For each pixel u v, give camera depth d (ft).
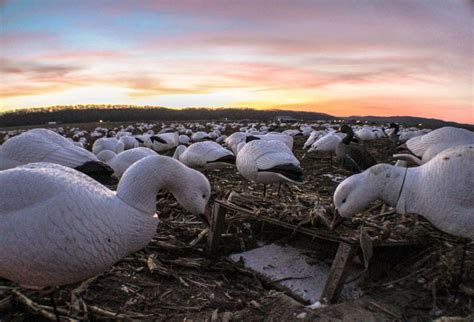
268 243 4.11
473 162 2.81
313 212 3.73
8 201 2.16
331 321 2.56
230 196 4.23
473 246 3.61
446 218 2.88
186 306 2.88
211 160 6.56
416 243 3.55
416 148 5.33
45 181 2.23
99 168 3.94
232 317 2.67
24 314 2.68
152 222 2.56
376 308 2.73
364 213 4.41
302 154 12.31
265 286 3.33
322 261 3.68
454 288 3.01
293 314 2.67
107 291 3.02
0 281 3.09
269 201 4.35
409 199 3.06
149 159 2.67
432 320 2.64
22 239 2.09
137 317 2.71
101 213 2.27
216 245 3.81
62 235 2.12
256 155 4.83
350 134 8.60
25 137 3.99
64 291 2.99
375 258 3.51
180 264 3.54
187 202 2.93
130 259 3.55
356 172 7.38
